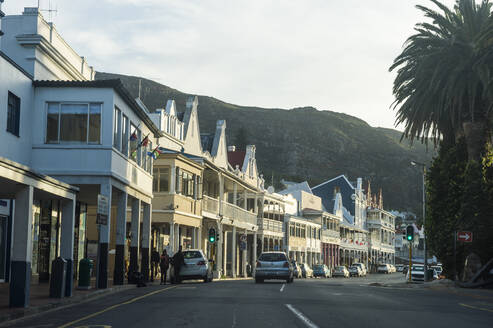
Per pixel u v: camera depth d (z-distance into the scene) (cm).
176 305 1770
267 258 3638
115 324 1310
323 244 9381
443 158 3831
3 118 2400
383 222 12825
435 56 3553
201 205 4541
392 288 3309
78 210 3309
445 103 3609
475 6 3634
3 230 2647
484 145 3591
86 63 3341
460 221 3581
